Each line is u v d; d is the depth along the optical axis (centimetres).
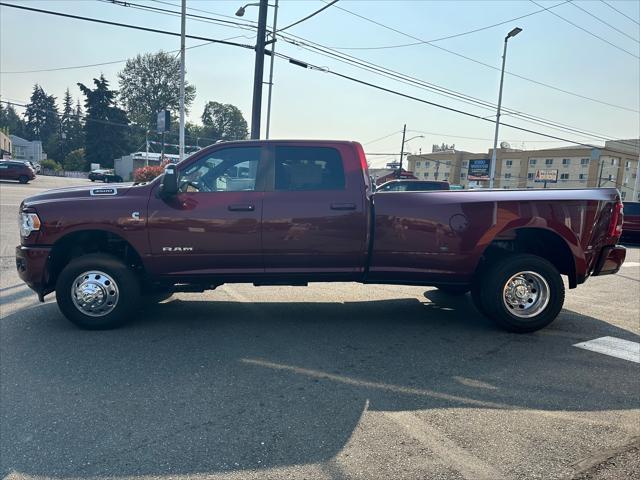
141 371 420
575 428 331
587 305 693
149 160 6756
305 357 459
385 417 344
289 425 331
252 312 614
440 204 527
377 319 591
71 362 438
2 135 8062
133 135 9106
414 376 417
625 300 731
